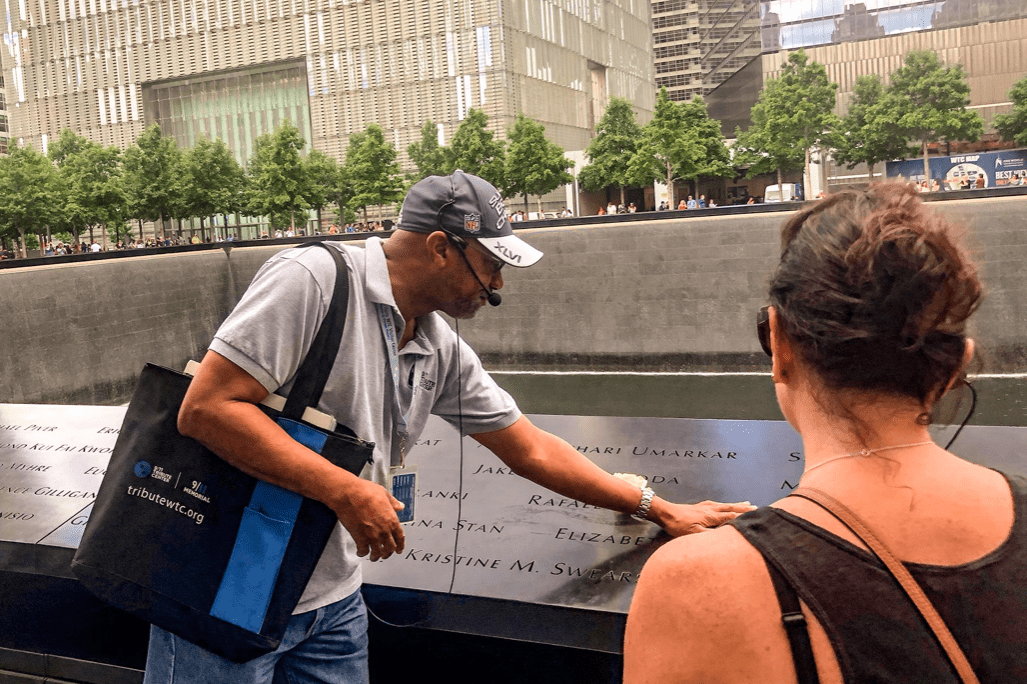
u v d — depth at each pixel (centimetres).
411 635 184
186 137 8162
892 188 77
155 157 4353
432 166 4472
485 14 6831
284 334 135
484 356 2598
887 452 74
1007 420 1609
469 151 4272
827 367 74
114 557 138
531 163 4181
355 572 154
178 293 2591
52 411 330
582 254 2450
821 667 67
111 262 2341
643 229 2384
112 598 138
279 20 7581
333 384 142
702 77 8369
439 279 148
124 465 141
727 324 2348
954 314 71
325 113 7544
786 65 3694
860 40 4684
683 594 71
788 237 81
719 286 2341
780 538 72
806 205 82
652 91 9881
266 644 136
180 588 137
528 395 2219
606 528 201
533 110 7288
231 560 137
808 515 73
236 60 7781
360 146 4559
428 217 146
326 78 7494
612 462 238
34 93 8494
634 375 2384
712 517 190
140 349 2425
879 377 73
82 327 2228
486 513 214
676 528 190
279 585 137
